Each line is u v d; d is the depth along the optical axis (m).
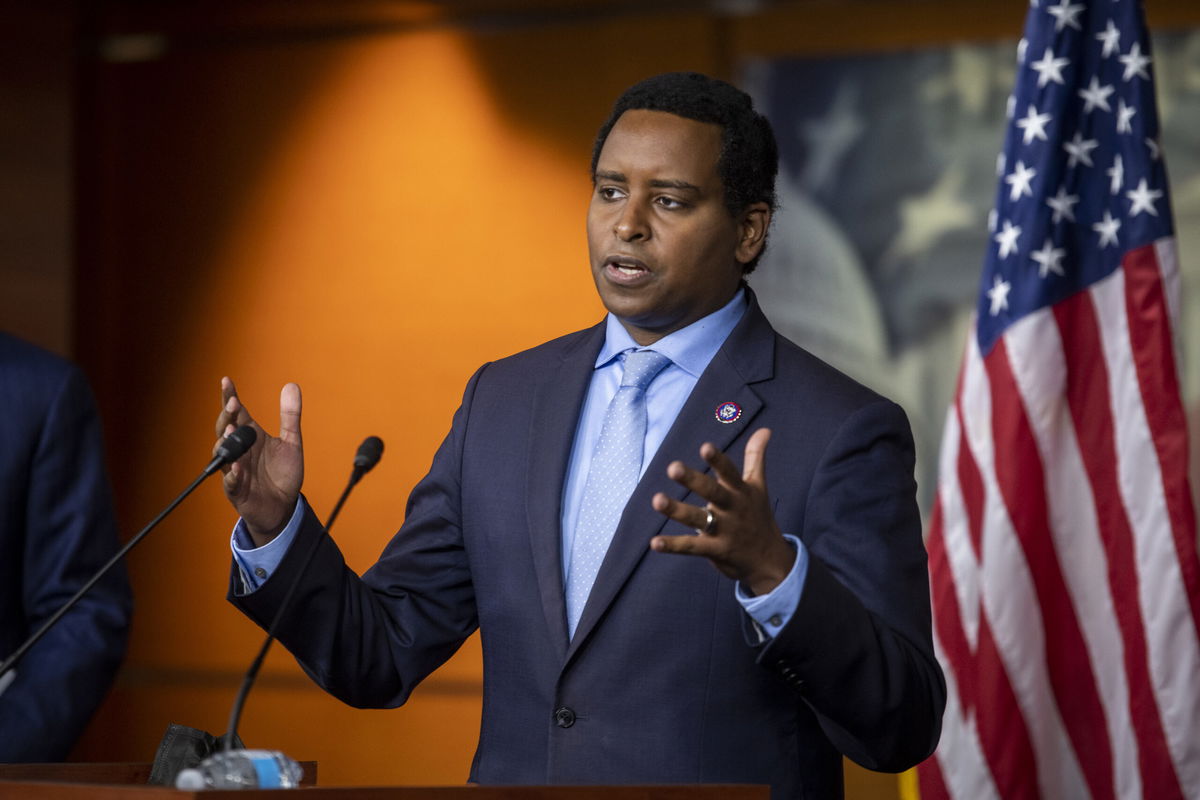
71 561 9.53
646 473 7.10
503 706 7.15
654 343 7.57
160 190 19.89
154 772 5.75
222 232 19.66
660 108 7.46
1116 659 10.79
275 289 19.41
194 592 19.20
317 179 19.39
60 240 19.48
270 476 6.89
